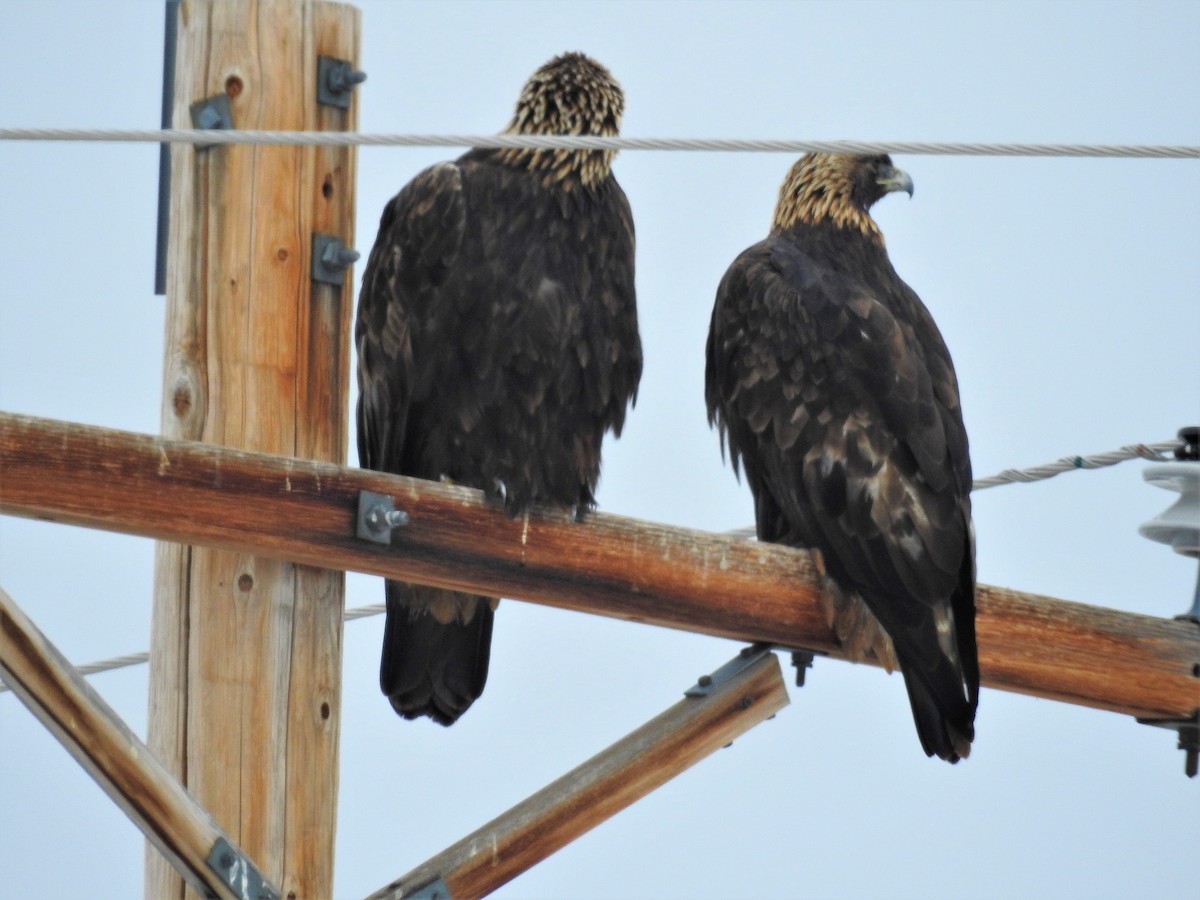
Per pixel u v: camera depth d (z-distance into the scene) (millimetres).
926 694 11758
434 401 11945
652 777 10914
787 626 11352
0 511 8344
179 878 9836
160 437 8688
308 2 10508
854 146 9773
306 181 10422
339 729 10305
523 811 10500
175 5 10641
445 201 11914
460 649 11953
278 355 10281
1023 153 10000
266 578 10078
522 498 10180
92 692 8641
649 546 10586
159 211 10734
